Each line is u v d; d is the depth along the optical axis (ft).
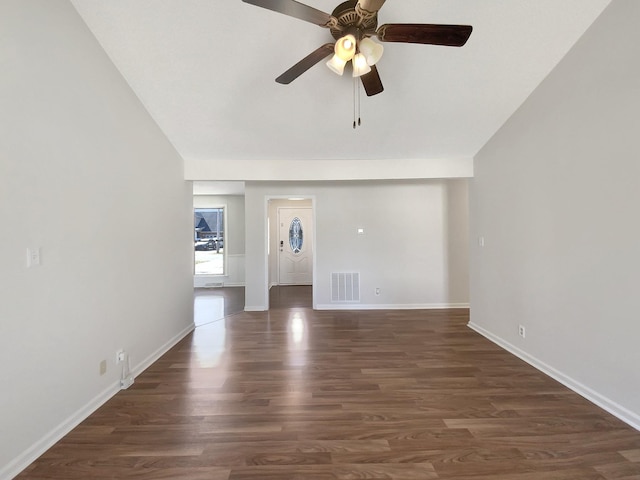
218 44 7.66
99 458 5.75
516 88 9.23
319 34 7.45
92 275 7.36
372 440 6.26
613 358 7.01
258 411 7.31
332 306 17.38
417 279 17.34
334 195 17.30
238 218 25.95
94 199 7.43
